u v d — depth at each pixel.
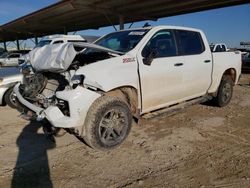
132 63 4.12
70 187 3.02
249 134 4.73
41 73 4.40
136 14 17.47
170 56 4.83
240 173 3.35
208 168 3.47
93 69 3.69
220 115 5.94
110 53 4.18
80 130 3.73
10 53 23.42
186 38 5.31
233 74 6.88
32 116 4.04
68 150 3.96
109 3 14.62
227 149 4.07
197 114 5.98
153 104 4.62
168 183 3.11
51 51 4.12
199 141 4.37
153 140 4.38
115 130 3.98
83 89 3.59
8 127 4.96
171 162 3.62
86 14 18.41
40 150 3.95
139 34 4.65
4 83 6.26
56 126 3.54
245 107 6.79
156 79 4.48
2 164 3.51
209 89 6.02
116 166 3.50
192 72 5.25
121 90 4.17
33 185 3.04
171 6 15.17
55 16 19.47
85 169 3.42
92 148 4.00
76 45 3.99
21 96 4.33
